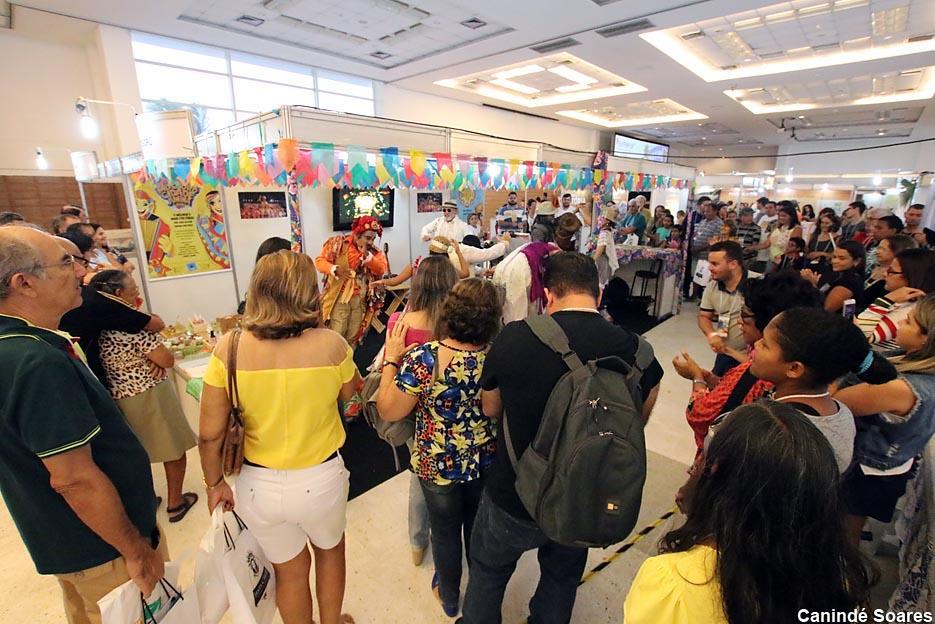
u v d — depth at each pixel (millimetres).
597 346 1038
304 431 1185
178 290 4086
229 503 1239
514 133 12414
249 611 1139
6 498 965
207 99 6988
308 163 2180
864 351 982
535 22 5992
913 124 11586
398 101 9766
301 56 7438
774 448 617
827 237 5125
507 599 1679
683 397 3430
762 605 597
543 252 2809
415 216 6172
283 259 1157
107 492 949
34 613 1654
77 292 1020
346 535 2004
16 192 5875
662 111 11609
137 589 963
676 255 5680
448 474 1339
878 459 1422
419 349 1276
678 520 2104
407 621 1604
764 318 1677
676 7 5402
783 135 14211
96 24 5660
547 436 989
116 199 5613
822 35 6289
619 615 1624
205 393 1148
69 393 897
